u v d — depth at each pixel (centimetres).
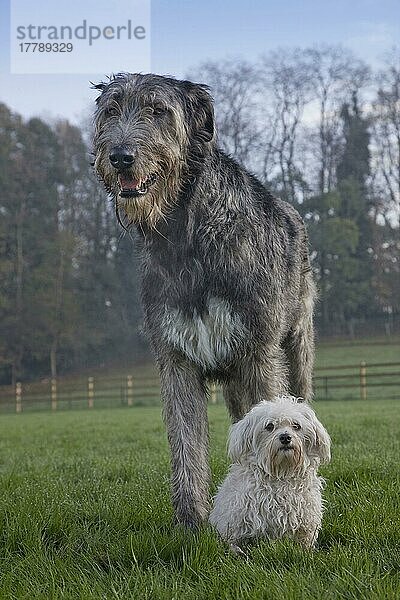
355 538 463
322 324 5794
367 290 5900
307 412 525
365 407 2236
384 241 5997
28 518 517
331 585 368
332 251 5647
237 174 569
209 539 455
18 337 5638
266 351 558
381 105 5709
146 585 382
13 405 4228
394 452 861
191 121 548
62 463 950
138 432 1521
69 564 426
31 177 6038
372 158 5866
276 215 600
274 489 490
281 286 576
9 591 384
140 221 531
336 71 5466
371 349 5169
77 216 6109
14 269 5800
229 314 537
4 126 6053
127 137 509
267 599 359
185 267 536
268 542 462
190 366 556
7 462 1029
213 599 368
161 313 546
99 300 5803
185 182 538
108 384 5022
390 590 350
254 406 536
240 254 539
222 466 777
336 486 648
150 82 536
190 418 550
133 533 479
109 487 696
